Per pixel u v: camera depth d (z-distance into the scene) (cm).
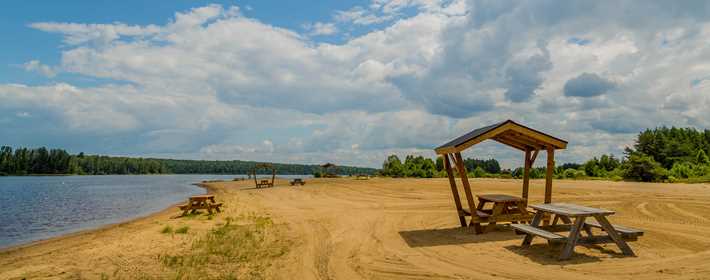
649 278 587
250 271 677
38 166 13388
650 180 3002
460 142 987
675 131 6053
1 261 852
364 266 697
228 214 1534
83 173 14975
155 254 828
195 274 664
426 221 1230
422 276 626
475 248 821
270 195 2534
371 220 1269
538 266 668
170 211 1945
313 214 1466
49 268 742
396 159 6103
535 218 838
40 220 1788
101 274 684
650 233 944
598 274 613
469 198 991
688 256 714
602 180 3275
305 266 705
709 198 1653
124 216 1859
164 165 19662
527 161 1163
